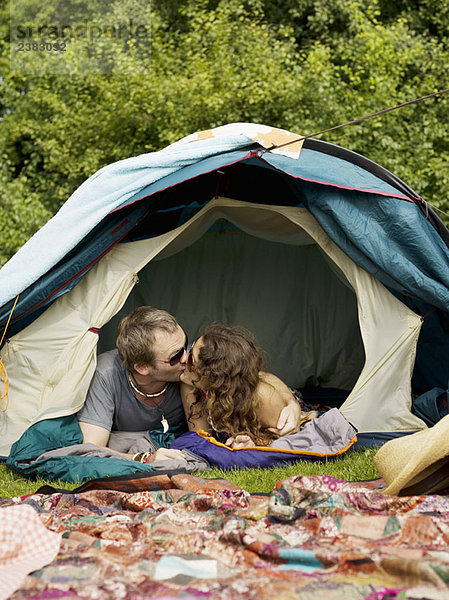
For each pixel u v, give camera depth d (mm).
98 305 4098
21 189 10445
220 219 5703
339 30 11258
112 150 10484
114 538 2414
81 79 10656
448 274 4156
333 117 9875
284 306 5816
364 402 4199
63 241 3928
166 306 5734
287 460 3727
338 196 4164
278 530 2428
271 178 4500
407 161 9992
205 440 3824
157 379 3895
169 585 1960
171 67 10359
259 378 3928
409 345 4305
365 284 4316
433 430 2799
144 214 4148
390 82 9953
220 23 10312
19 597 1919
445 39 10938
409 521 2354
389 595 1878
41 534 2330
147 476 3123
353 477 3475
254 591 1912
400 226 4133
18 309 3951
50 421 3926
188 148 4301
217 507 2686
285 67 10461
